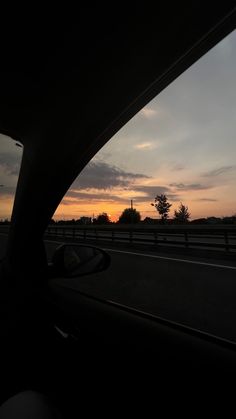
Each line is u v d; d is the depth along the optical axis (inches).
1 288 106.4
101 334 88.7
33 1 107.4
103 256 123.3
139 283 304.2
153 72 118.6
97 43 118.0
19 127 136.9
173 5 96.7
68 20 114.0
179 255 542.0
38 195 115.0
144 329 95.0
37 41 121.5
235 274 343.3
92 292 256.7
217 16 95.8
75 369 75.2
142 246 655.1
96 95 127.9
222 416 57.3
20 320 90.1
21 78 128.1
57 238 987.9
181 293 258.8
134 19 106.9
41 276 108.7
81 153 133.8
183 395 64.0
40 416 52.9
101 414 63.6
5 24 115.8
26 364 78.0
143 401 64.0
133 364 75.3
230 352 82.9
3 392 70.2
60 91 125.3
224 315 188.7
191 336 94.2
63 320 95.0
